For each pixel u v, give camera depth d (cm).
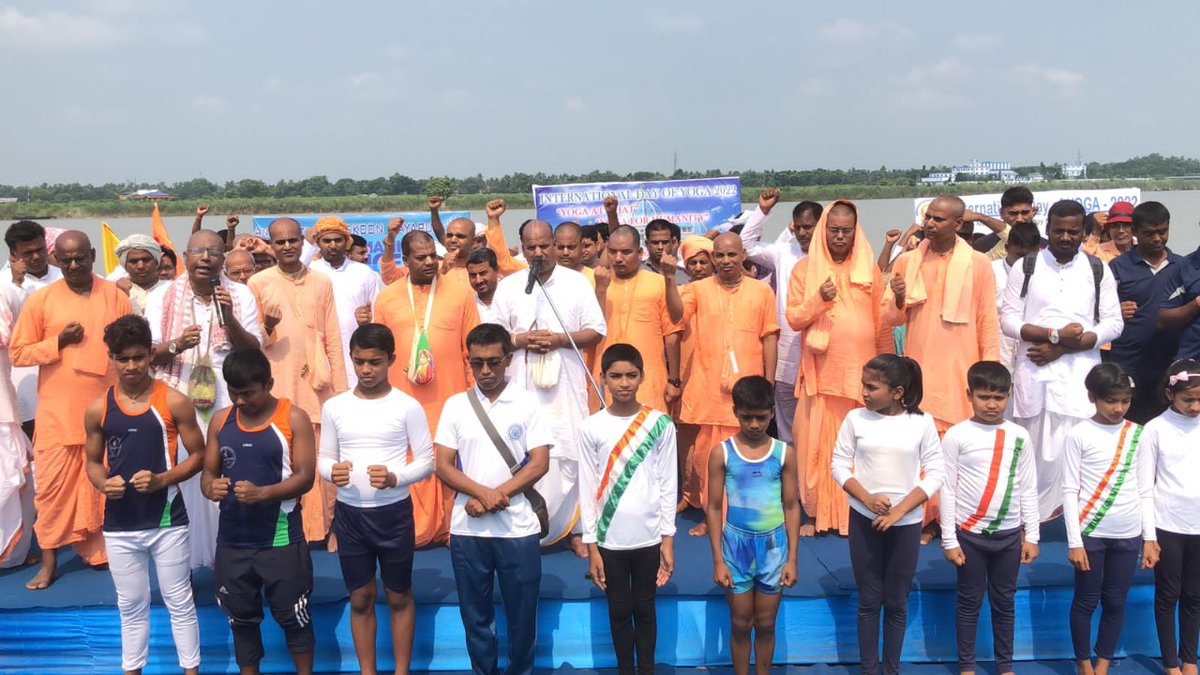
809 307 538
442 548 557
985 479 444
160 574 438
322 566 523
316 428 556
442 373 554
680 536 568
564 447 532
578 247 578
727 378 570
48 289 509
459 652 477
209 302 515
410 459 449
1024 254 643
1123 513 452
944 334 538
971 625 455
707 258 639
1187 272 568
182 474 434
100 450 439
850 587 480
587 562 526
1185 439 455
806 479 558
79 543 519
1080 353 541
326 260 634
